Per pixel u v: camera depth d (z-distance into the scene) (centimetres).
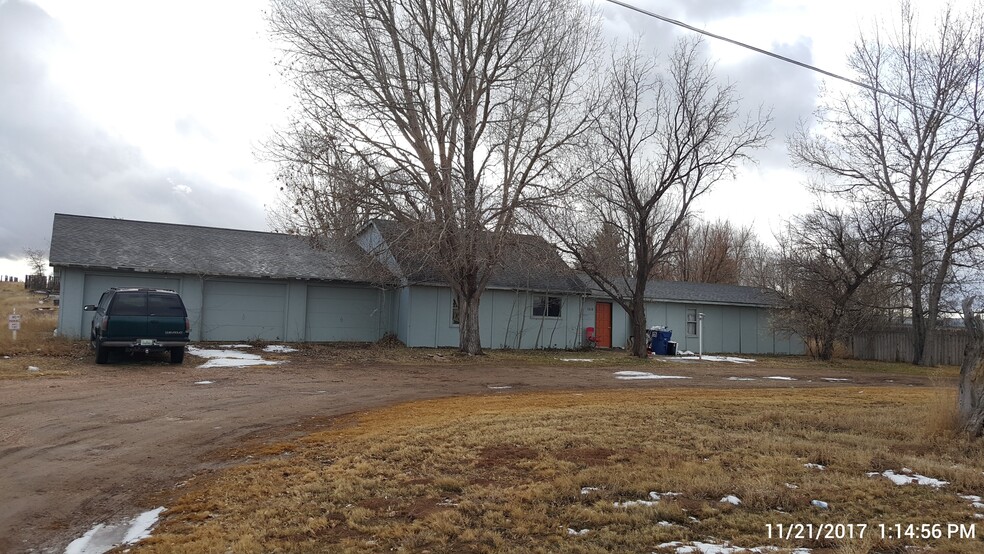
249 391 1374
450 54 2198
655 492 621
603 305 3197
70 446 845
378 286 2717
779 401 1294
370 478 678
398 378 1702
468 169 2219
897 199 2936
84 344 2053
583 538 505
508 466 724
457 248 2112
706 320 3441
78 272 2238
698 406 1176
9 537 530
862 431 945
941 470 694
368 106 2045
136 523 564
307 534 523
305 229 2205
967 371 897
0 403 1131
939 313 3152
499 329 2856
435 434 890
